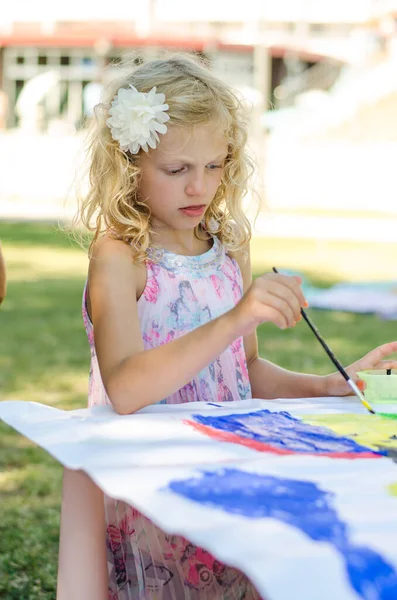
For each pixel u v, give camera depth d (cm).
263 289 156
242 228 222
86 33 2311
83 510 153
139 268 200
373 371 198
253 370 221
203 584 164
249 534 105
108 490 119
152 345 201
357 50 2314
